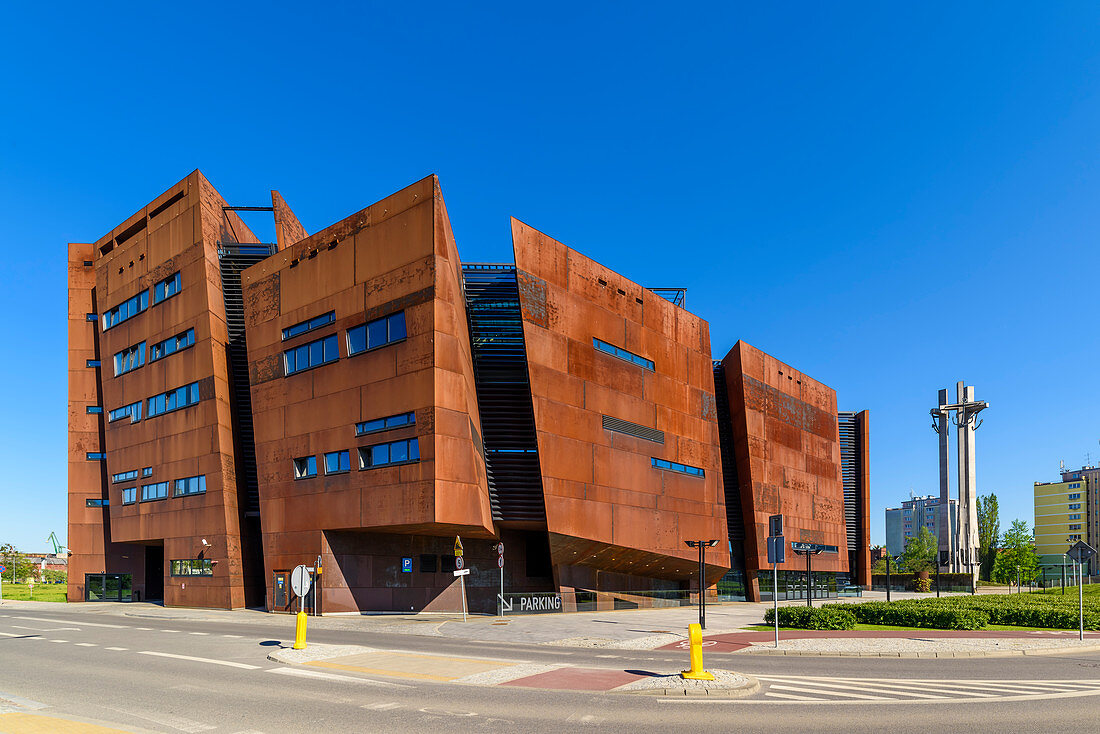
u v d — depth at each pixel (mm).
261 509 38438
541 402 35594
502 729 10953
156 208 46406
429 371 32156
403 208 34188
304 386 37281
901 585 76250
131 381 47812
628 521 39500
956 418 71875
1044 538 156250
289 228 47812
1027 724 11359
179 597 42844
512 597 35062
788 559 55156
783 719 11695
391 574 37594
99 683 15156
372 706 12656
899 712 12281
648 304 44031
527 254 36438
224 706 12656
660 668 17203
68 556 52625
